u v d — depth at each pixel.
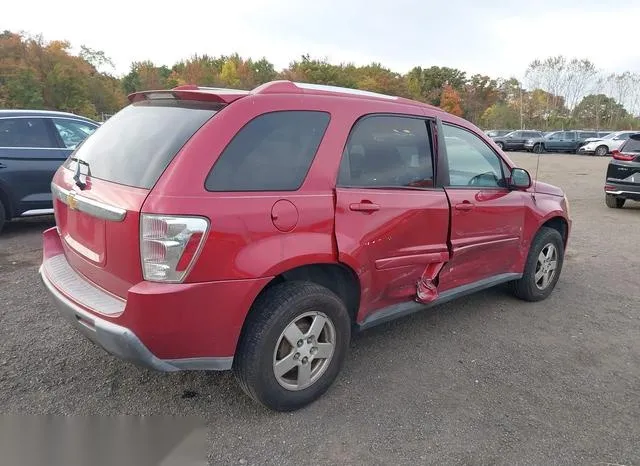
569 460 2.69
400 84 75.75
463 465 2.61
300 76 65.88
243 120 2.73
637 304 5.08
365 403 3.12
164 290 2.44
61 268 3.19
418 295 3.69
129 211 2.49
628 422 3.05
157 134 2.80
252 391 2.82
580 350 4.00
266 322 2.75
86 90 57.44
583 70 70.81
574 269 6.27
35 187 6.96
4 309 4.30
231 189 2.61
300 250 2.80
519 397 3.27
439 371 3.55
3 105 49.97
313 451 2.67
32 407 2.95
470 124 4.18
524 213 4.56
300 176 2.89
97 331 2.58
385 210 3.27
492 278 4.46
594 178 18.33
